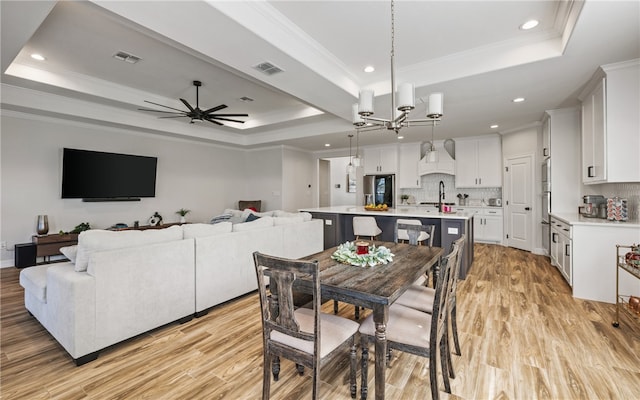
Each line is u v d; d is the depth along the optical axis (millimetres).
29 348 2309
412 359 2162
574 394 1738
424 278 2605
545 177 4922
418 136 6500
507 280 3873
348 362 2135
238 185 8172
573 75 3180
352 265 2053
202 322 2760
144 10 2004
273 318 1876
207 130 6684
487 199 6777
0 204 4422
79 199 5180
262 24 2391
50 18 2703
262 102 5258
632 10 2061
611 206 3328
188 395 1782
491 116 4883
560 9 2406
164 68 3812
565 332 2471
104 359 2156
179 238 2785
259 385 1879
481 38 2893
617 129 2969
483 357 2127
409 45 3023
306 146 7938
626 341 2312
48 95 4289
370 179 7773
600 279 3129
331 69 3328
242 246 3287
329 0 2314
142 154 6055
